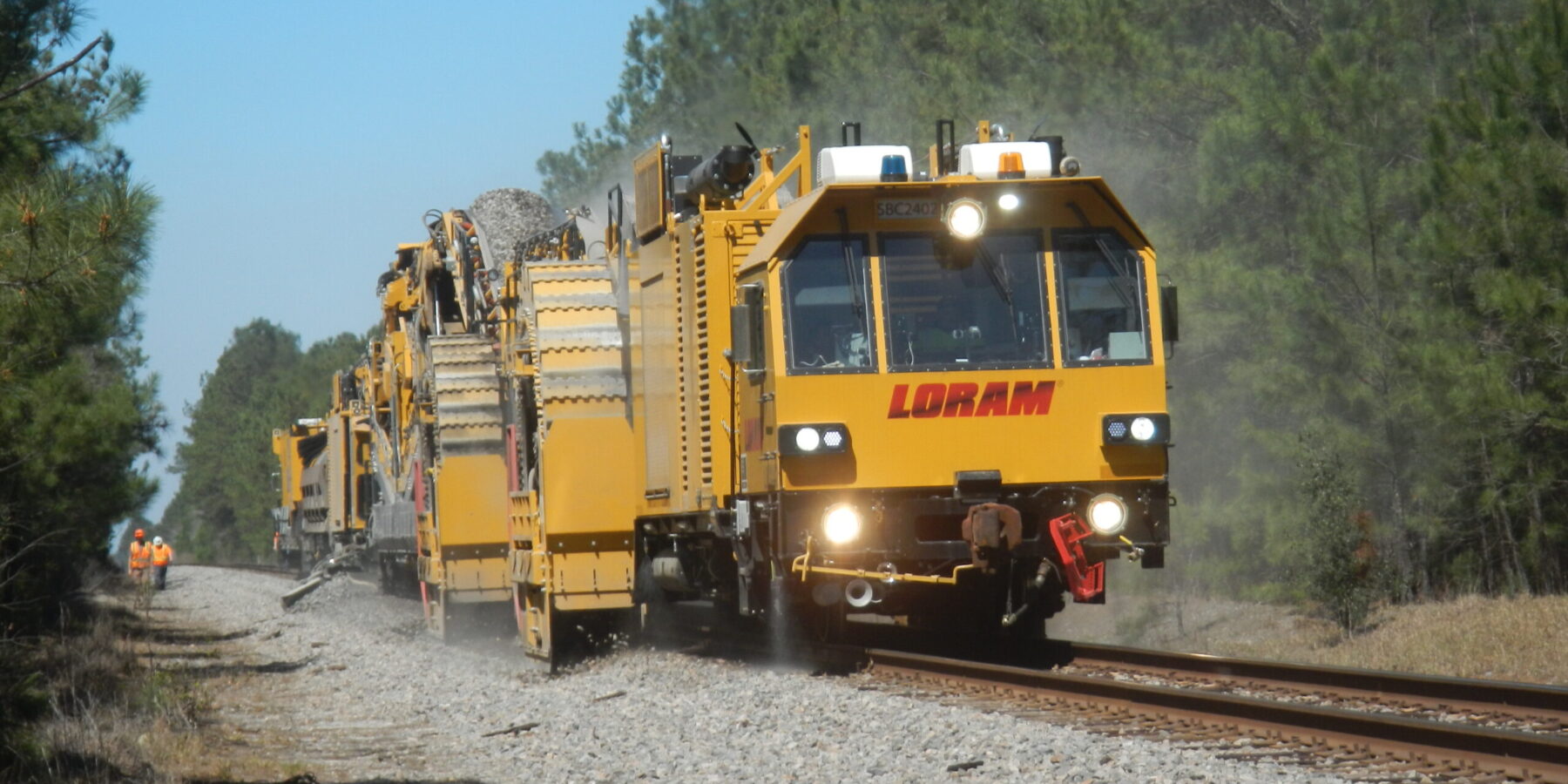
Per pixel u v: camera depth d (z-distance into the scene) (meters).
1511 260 64.50
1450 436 66.00
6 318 32.41
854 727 37.50
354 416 134.88
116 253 32.28
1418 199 69.25
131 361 78.06
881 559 44.91
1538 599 63.50
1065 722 36.47
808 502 44.72
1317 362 70.00
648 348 56.75
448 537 70.38
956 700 40.62
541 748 39.50
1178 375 78.50
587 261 63.31
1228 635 70.62
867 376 45.09
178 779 37.47
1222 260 74.00
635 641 62.16
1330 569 64.75
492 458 71.19
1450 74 74.19
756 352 45.84
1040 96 85.81
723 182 51.69
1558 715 33.50
